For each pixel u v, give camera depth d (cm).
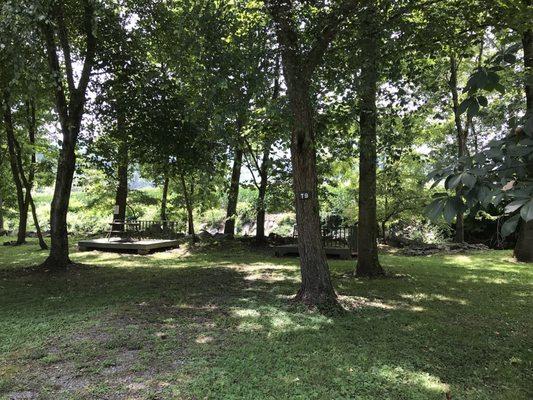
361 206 900
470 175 165
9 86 741
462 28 716
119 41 1020
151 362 411
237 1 607
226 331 509
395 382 375
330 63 674
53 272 947
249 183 1483
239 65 551
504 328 543
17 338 482
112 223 1561
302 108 609
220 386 359
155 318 566
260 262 1141
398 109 773
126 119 1067
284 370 395
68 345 458
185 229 1939
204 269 1000
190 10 632
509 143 178
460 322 566
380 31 606
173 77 958
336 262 1136
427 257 1273
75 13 934
